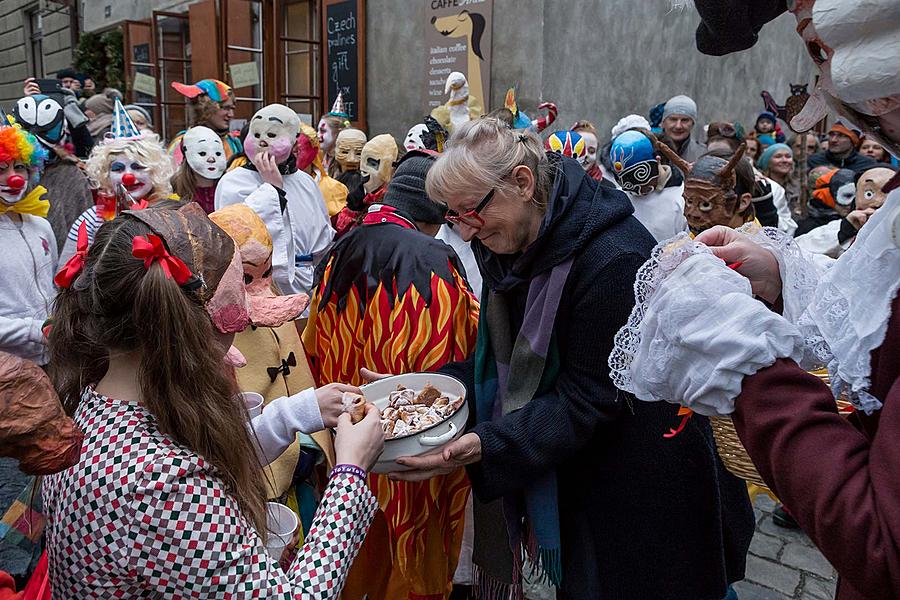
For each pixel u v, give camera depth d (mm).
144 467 1111
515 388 1791
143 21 11789
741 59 8859
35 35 16781
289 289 3506
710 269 996
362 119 8672
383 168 4293
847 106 954
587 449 1834
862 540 769
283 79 9812
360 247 2260
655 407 1741
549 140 4504
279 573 1211
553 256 1696
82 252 1259
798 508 845
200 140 4324
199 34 10305
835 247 3814
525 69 6906
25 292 2939
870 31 802
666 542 1779
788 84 10109
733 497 1999
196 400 1178
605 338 1678
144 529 1097
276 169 3811
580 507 1850
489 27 7137
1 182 2893
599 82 7125
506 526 2064
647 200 4246
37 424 881
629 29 7266
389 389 2002
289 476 2031
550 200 1724
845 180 4578
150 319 1139
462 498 2211
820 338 1057
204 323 1191
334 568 1287
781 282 1252
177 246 1189
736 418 938
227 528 1148
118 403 1188
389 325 2131
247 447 1273
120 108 3926
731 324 927
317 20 9227
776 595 2916
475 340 2234
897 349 883
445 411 1788
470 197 1711
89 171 3742
